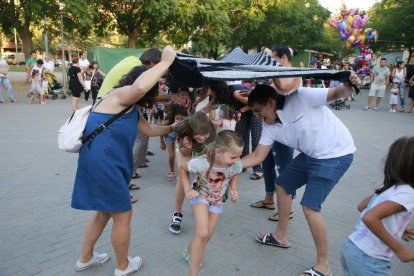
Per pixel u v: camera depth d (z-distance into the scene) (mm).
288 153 3898
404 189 1881
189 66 2562
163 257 3209
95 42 39375
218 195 2816
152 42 18297
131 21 15984
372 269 1997
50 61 15469
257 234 3621
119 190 2529
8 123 8969
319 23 28188
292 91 2822
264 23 24125
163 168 5855
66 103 13305
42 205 4207
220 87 4098
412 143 1907
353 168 6102
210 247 3412
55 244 3354
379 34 27109
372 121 11227
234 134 2635
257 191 4941
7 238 3434
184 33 16984
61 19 14836
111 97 2502
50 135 7809
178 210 3707
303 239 3625
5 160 5906
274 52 3930
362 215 2088
